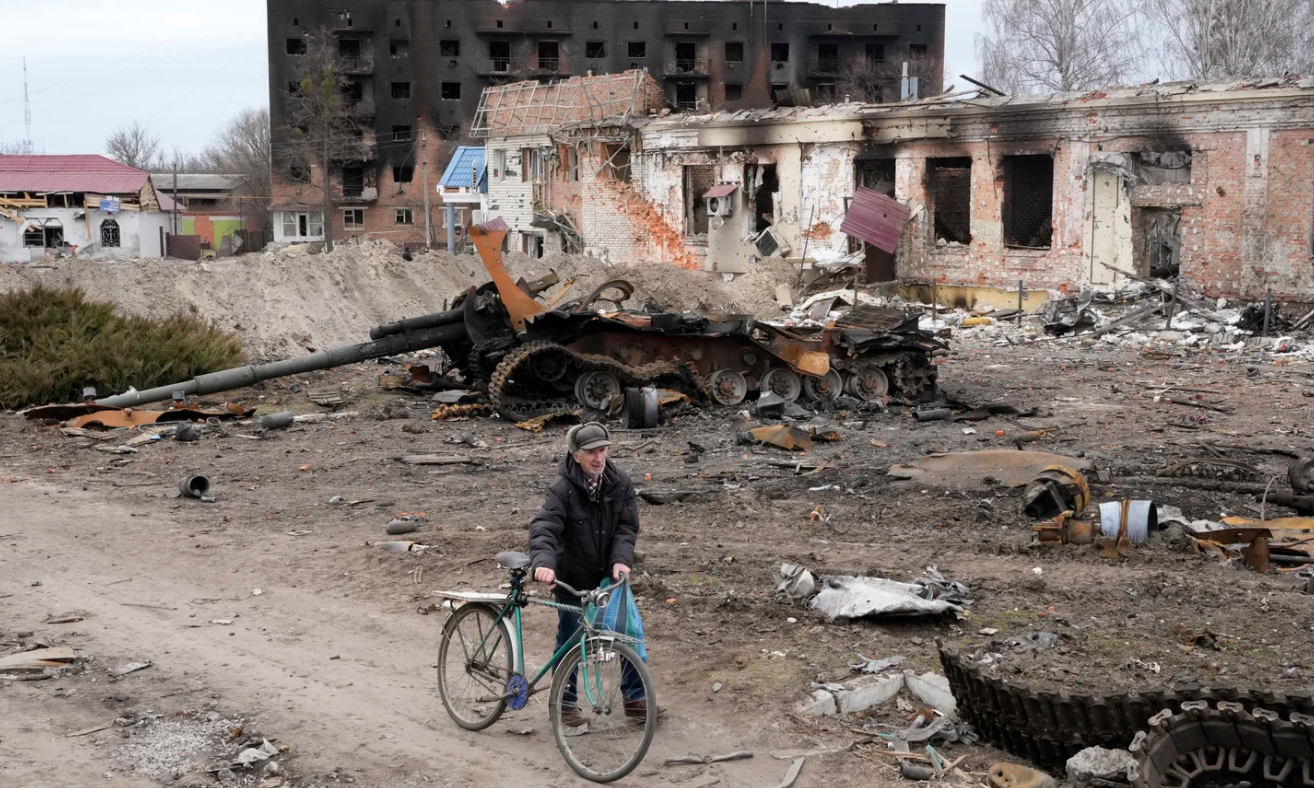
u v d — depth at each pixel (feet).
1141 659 23.76
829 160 126.93
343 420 60.54
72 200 228.63
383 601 29.96
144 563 33.81
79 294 71.87
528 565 20.48
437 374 70.08
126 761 20.43
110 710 22.75
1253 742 17.03
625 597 20.25
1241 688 18.24
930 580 29.07
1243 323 94.48
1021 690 19.81
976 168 116.06
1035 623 26.32
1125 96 103.91
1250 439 51.55
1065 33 174.29
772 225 133.69
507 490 43.55
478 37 250.57
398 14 247.70
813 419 59.31
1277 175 96.58
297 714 22.49
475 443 53.52
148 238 233.35
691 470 46.44
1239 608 26.94
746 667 24.29
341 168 250.78
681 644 25.81
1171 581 29.09
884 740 20.90
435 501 41.65
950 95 119.14
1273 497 38.40
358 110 248.52
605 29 253.44
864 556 32.55
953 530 35.99
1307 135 94.48
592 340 62.69
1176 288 101.19
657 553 33.14
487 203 193.98
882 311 66.80
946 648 24.20
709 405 61.93
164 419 59.82
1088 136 107.24
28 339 68.59
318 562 33.40
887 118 121.39
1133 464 44.98
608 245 151.33
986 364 83.05
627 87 158.10
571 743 20.38
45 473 47.21
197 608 29.58
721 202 133.69
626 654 19.38
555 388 61.36
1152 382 71.51
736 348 63.41
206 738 21.42
